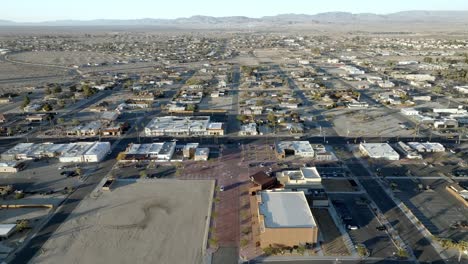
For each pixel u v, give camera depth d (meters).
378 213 85.06
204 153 117.88
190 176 105.50
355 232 78.06
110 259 70.88
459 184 98.62
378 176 104.06
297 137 136.12
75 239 77.31
